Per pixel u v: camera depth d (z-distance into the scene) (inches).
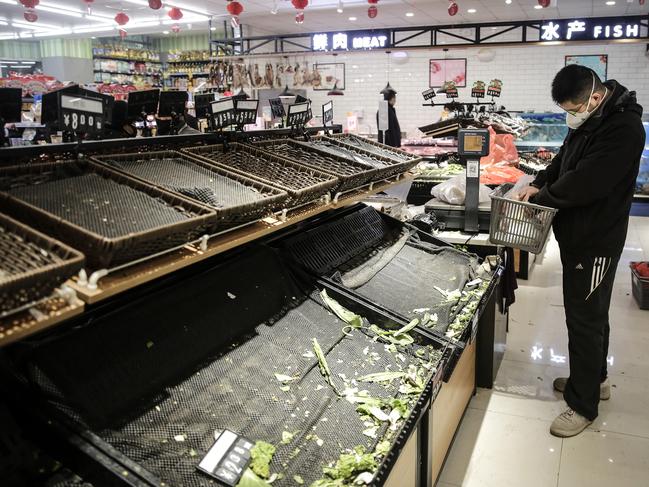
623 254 250.7
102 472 51.7
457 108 286.2
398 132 322.7
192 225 60.9
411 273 119.6
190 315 74.4
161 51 654.5
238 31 430.3
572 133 114.9
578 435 118.0
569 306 116.7
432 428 87.9
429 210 156.9
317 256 108.3
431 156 319.3
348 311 94.6
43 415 54.3
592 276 112.7
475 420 123.9
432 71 457.1
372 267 115.9
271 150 107.7
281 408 68.8
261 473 58.0
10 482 49.6
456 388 110.5
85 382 58.7
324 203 95.2
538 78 431.2
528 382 140.5
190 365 69.1
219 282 82.4
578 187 106.3
